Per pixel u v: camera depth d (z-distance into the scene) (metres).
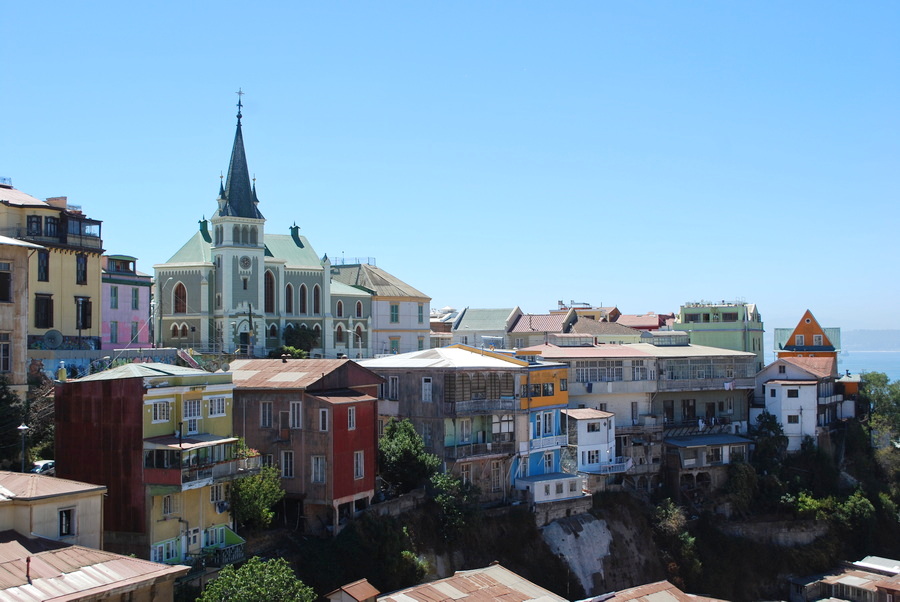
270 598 47.25
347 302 127.38
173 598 46.06
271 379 66.44
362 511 64.69
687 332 129.88
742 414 104.94
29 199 79.88
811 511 94.75
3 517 43.28
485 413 77.00
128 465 53.84
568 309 151.00
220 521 57.28
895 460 111.00
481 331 137.50
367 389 69.88
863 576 87.25
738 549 90.38
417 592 53.62
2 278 63.47
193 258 114.50
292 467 63.75
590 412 89.81
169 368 58.22
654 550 85.44
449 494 70.69
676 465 94.44
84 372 74.00
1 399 59.72
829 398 107.81
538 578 74.25
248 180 116.06
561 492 81.00
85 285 81.44
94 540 46.56
